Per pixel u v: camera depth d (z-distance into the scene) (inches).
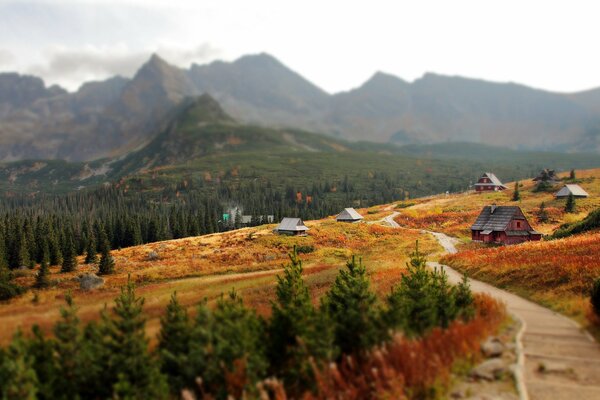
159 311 1084.5
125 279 2246.6
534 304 1008.2
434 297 816.3
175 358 563.8
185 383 550.9
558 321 799.7
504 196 5103.3
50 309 1221.1
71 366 541.6
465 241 3196.4
